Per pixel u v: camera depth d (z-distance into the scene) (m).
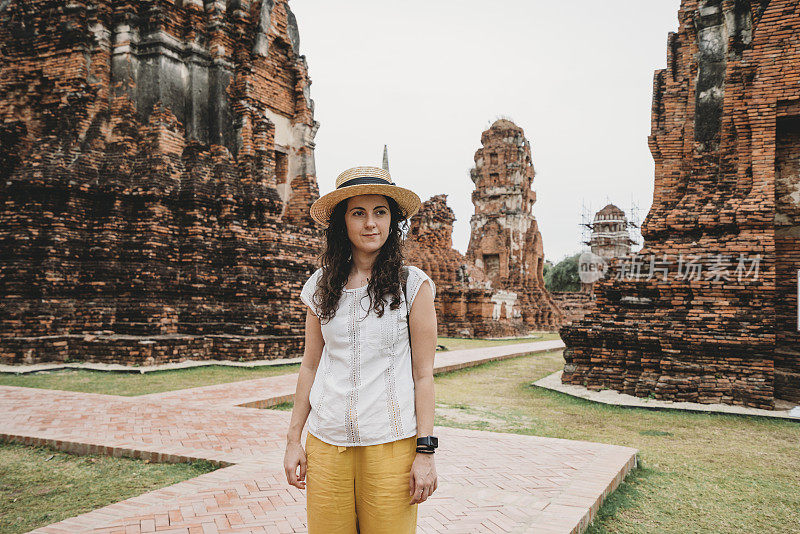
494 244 44.53
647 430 8.09
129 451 6.09
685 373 10.09
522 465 5.69
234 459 5.72
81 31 15.11
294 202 18.92
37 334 13.20
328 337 2.46
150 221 14.48
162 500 4.52
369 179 2.51
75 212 14.20
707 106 11.75
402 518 2.28
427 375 2.41
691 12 12.55
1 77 15.63
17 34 15.71
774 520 4.67
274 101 18.22
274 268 16.22
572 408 9.80
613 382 11.15
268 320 15.64
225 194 15.52
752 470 6.12
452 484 5.07
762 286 9.78
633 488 5.41
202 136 15.95
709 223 10.71
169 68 15.50
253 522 4.05
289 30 19.20
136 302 13.93
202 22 16.39
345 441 2.32
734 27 11.28
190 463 5.85
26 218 13.78
